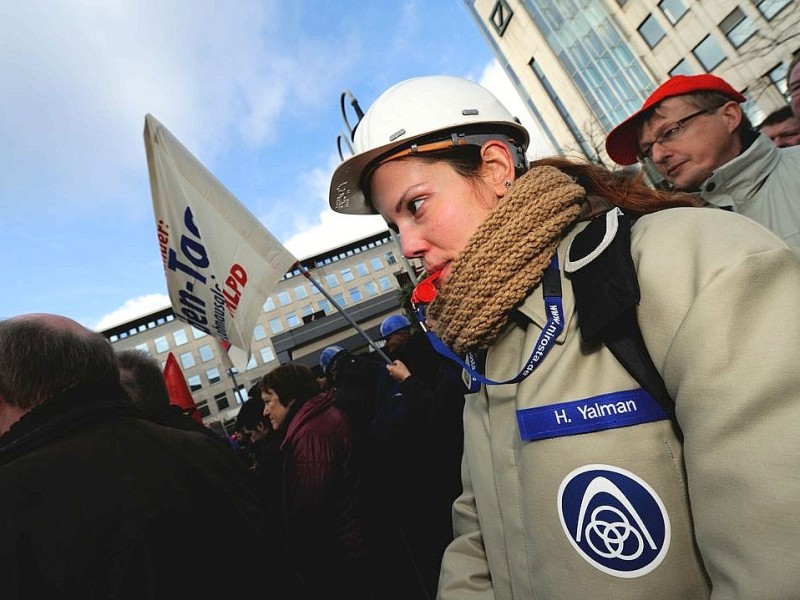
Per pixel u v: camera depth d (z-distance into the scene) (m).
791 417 0.37
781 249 0.44
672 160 1.66
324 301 51.62
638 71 18.42
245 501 1.21
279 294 50.97
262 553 1.17
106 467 1.00
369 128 0.83
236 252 2.65
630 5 17.72
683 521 0.47
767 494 0.37
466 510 0.99
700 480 0.42
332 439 2.20
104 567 0.87
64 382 1.10
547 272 0.64
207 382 46.16
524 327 0.68
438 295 0.73
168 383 4.07
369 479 2.40
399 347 2.95
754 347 0.40
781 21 13.40
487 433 0.76
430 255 0.80
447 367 1.04
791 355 0.39
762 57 14.03
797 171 1.46
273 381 2.95
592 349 0.56
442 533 2.49
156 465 1.06
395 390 2.63
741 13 14.40
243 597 1.06
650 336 0.50
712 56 15.73
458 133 0.77
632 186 0.73
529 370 0.60
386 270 54.03
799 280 0.42
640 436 0.50
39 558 0.87
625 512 0.48
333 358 4.59
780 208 1.47
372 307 39.81
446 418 2.22
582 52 20.47
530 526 0.57
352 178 0.91
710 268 0.45
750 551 0.37
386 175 0.80
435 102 0.78
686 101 1.58
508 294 0.63
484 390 0.77
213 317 2.74
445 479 2.46
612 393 0.52
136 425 1.16
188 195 2.73
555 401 0.55
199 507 1.06
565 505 0.52
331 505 2.14
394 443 2.42
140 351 2.32
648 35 17.66
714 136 1.58
